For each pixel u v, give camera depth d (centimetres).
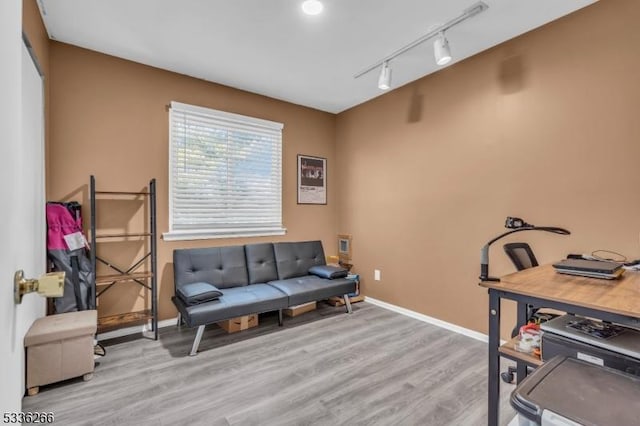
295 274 369
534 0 212
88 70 272
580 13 221
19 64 79
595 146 216
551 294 130
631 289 135
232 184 353
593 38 216
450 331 299
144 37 255
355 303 390
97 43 263
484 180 278
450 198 305
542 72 241
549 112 238
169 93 312
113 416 174
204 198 334
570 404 82
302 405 186
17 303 76
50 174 255
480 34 252
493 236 273
